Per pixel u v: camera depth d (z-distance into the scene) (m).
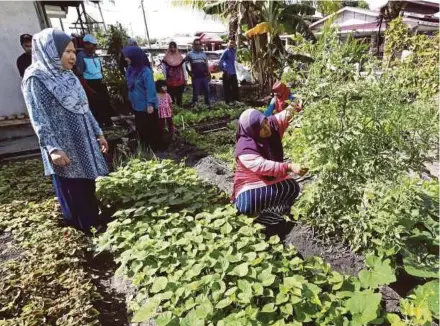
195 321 1.90
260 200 2.83
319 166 2.61
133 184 3.63
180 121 7.51
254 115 2.72
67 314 2.13
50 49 2.72
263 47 10.50
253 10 10.48
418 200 2.73
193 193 3.48
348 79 2.61
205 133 6.83
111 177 3.71
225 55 9.48
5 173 4.71
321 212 2.86
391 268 2.28
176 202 3.29
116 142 6.07
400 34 7.84
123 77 8.59
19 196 4.03
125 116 8.05
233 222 2.78
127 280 2.62
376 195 2.48
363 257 2.56
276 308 1.95
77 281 2.44
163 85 5.84
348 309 2.02
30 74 2.72
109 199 3.63
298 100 2.86
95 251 2.93
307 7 9.91
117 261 2.60
